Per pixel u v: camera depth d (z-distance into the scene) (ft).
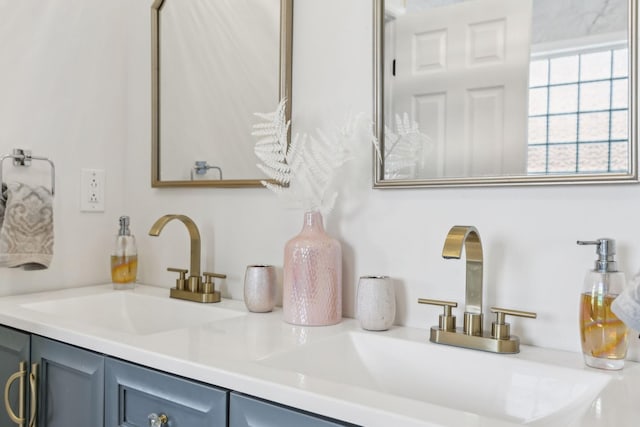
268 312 4.51
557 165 3.39
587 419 2.20
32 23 5.33
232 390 2.86
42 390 4.00
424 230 3.97
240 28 5.06
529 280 3.51
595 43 3.26
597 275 3.00
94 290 5.52
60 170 5.57
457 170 3.79
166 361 3.14
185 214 5.56
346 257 4.39
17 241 4.87
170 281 5.69
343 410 2.41
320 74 4.53
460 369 3.34
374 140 4.05
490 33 3.66
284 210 4.76
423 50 3.95
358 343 3.80
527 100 3.51
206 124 5.32
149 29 5.91
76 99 5.69
